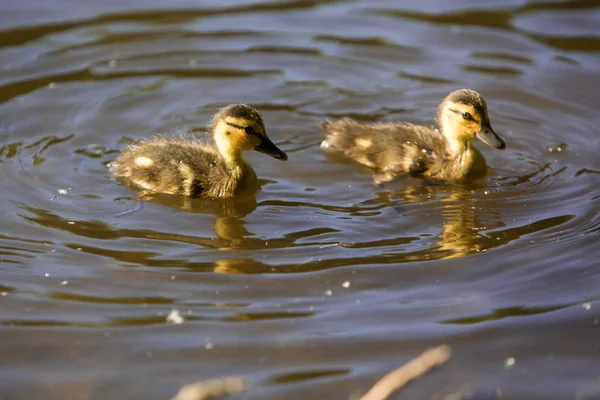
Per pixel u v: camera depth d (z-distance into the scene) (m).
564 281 10.83
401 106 16.14
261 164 14.48
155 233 12.11
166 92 16.41
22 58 17.20
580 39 18.17
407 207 12.96
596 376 9.12
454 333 9.81
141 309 10.23
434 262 11.30
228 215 12.73
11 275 10.89
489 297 10.52
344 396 8.80
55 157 14.25
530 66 17.23
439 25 18.89
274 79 16.97
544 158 14.40
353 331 9.86
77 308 10.24
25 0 19.59
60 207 12.78
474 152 14.05
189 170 13.41
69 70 16.94
